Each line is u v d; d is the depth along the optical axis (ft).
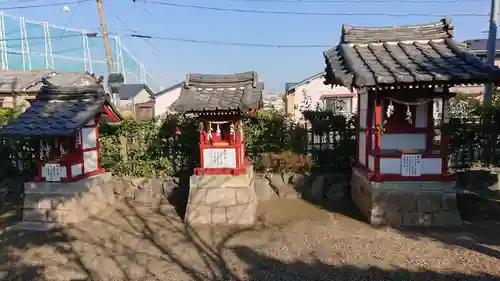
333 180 30.89
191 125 33.86
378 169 24.30
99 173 31.07
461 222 23.63
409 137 26.18
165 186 33.04
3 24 95.25
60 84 33.30
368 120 25.84
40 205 27.12
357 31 27.76
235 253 20.95
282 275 18.06
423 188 23.77
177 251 21.56
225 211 26.12
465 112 33.63
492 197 28.22
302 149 32.91
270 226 25.29
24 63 99.81
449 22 26.43
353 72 22.15
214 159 26.61
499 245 20.51
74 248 22.30
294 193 31.27
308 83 72.74
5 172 36.27
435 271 17.69
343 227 24.35
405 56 24.49
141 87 96.63
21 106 52.75
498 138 31.32
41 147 26.94
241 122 27.53
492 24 37.24
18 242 23.53
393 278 17.21
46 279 18.42
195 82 26.76
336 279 17.39
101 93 29.25
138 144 35.24
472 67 21.62
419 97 23.26
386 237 22.22
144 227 26.00
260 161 32.86
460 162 31.83
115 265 19.85
